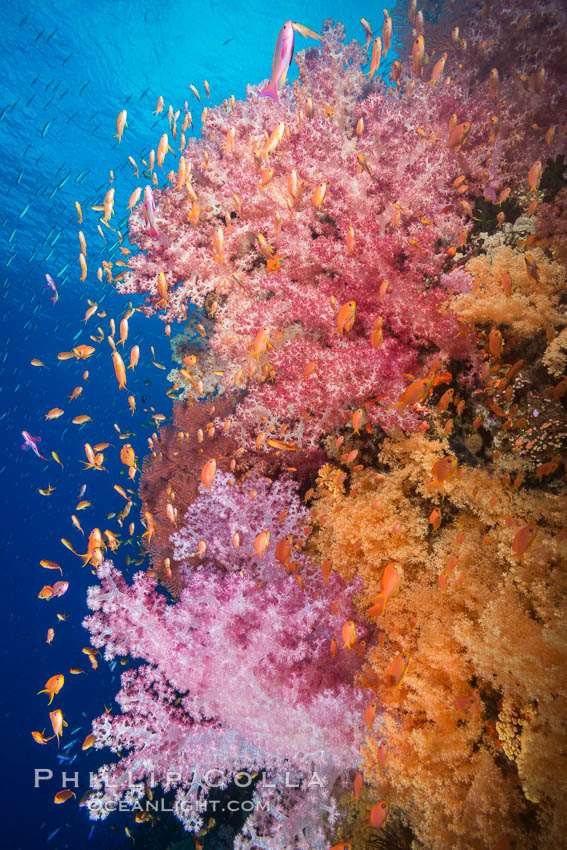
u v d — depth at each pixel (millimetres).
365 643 3805
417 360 4113
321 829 3684
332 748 3494
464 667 2994
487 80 5223
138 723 3672
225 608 3857
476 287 3592
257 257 5602
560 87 4449
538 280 3139
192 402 6930
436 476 3182
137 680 3805
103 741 3607
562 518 2992
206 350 7027
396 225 3959
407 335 3984
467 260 4176
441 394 4070
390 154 4336
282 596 3881
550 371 3211
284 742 3514
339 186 4203
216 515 4621
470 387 3963
